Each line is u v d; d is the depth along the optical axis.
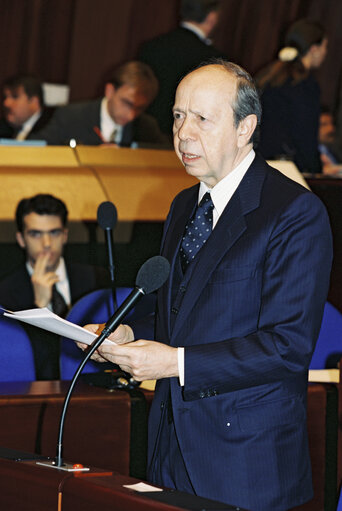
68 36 15.26
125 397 5.17
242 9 16.97
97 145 10.02
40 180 8.49
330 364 6.91
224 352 3.73
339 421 5.40
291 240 3.78
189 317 3.91
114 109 10.25
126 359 3.72
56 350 7.05
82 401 5.09
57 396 5.08
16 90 11.05
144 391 5.29
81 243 8.44
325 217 3.89
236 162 4.03
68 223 8.35
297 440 3.90
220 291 3.86
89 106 10.41
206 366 3.72
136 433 5.19
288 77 10.34
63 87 14.29
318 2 17.58
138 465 5.21
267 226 3.84
